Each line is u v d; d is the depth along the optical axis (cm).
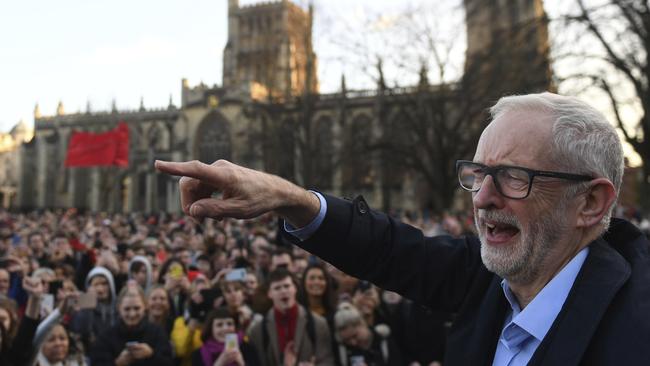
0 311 492
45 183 9806
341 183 6216
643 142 2325
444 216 3103
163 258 1380
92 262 1181
